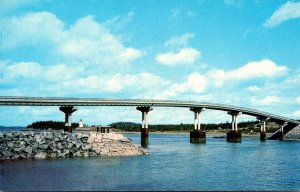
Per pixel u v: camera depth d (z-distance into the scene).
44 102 119.44
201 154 103.56
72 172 59.28
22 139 79.12
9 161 70.75
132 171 62.69
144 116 155.38
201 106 181.75
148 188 48.03
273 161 86.75
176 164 75.19
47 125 173.50
